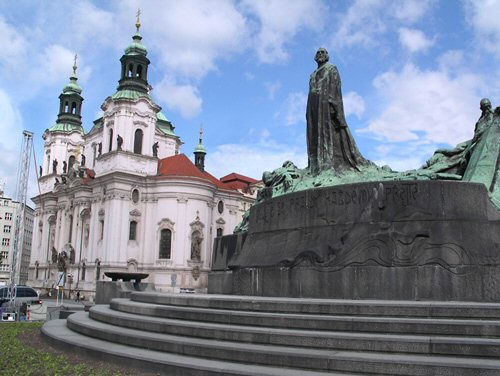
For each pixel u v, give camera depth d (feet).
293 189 51.78
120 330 38.09
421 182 40.29
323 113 53.98
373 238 39.83
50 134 281.54
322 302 32.27
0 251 371.76
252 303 34.73
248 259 47.83
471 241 37.63
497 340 24.91
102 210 218.59
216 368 26.68
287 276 42.73
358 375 24.56
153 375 28.60
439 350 25.03
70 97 287.89
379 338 26.25
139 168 218.38
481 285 36.24
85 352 35.86
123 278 72.90
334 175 51.47
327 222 43.14
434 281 37.19
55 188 264.31
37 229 279.69
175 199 216.54
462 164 49.16
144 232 217.15
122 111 219.61
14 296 119.34
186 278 211.61
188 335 32.99
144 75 229.66
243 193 278.87
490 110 49.16
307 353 26.37
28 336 50.31
